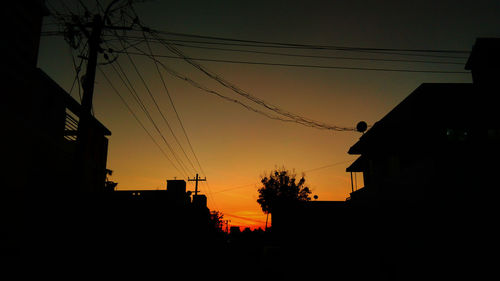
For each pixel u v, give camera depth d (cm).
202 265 2117
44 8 941
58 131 1329
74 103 1406
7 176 804
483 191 987
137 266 1195
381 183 1522
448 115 1262
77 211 836
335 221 1602
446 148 1179
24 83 908
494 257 920
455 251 982
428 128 1261
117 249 1145
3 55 814
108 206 1231
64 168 1190
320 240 1576
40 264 809
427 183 1085
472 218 975
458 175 1027
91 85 896
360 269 1457
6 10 823
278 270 1582
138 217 1260
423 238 1105
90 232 948
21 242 823
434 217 1050
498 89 1273
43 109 1231
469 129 1245
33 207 914
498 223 941
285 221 1662
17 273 782
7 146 806
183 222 1775
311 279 1518
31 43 932
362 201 1770
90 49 923
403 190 1267
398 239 1272
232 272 2002
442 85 1291
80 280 828
